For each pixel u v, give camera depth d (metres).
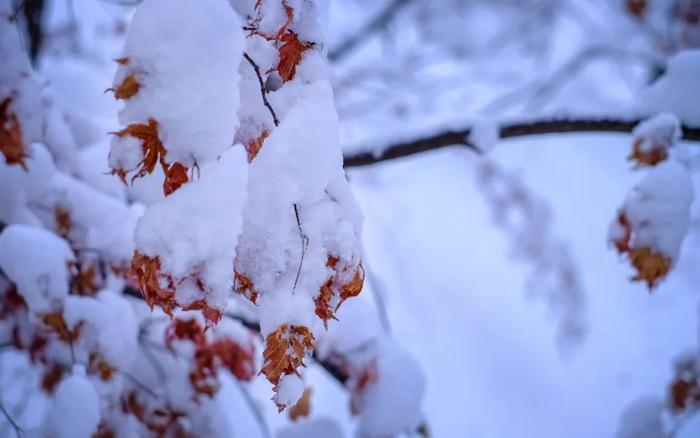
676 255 1.18
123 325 1.26
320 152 0.75
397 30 4.41
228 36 0.73
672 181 1.20
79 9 2.66
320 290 0.74
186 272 0.71
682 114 1.50
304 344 0.73
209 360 1.37
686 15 3.07
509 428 4.18
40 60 2.19
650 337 4.62
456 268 4.62
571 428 4.18
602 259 4.97
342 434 1.78
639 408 2.30
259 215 0.73
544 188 5.16
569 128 1.56
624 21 4.23
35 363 1.34
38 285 1.16
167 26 0.73
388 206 4.80
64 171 1.47
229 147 0.74
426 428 1.86
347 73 4.14
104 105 1.86
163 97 0.72
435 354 4.41
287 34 0.76
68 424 1.10
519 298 4.66
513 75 4.76
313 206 0.74
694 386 2.23
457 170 5.00
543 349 4.48
